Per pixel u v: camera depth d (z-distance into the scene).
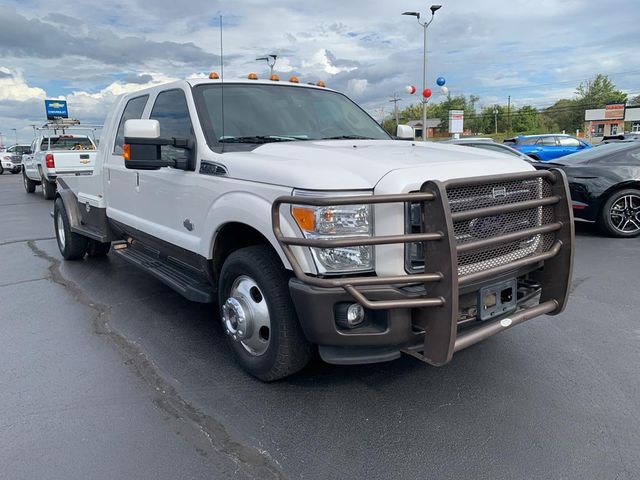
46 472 2.74
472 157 3.49
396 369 3.81
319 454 2.86
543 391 3.47
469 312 3.23
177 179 4.31
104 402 3.44
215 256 3.98
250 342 3.63
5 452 2.91
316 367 3.86
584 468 2.71
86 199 6.51
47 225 10.95
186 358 4.08
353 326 3.06
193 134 4.18
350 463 2.78
